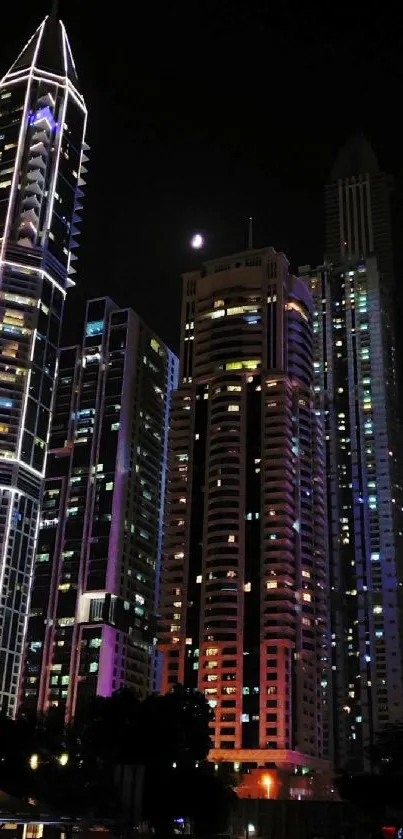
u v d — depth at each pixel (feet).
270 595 641.40
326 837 410.72
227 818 351.67
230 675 621.31
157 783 328.90
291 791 565.94
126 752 356.18
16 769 307.17
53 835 214.90
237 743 595.88
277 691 604.90
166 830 321.52
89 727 370.12
